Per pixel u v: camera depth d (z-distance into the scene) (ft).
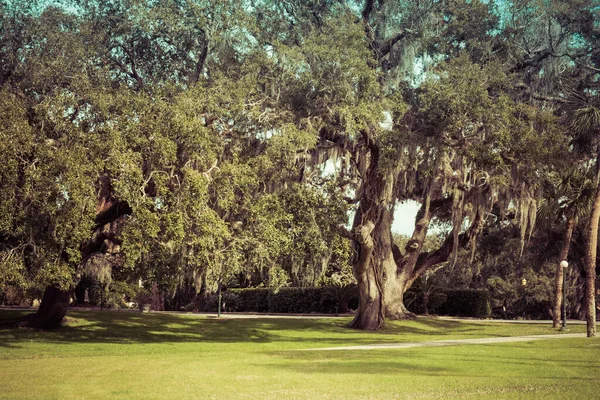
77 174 64.18
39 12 78.79
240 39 83.51
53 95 71.72
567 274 149.79
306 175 92.38
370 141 91.40
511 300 168.55
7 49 76.43
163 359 58.39
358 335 96.68
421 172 97.86
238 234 78.79
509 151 89.40
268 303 159.63
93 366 52.03
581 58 108.17
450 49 103.30
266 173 81.76
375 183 97.35
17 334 83.76
